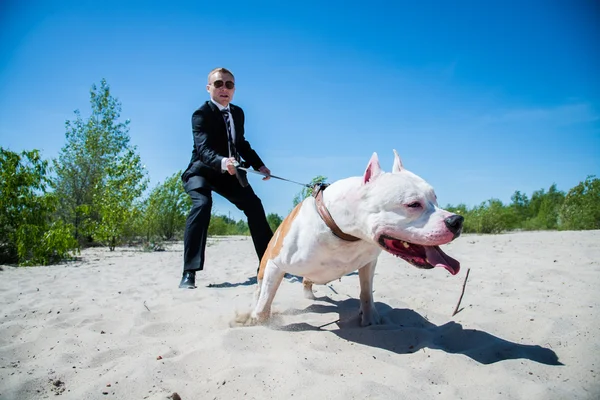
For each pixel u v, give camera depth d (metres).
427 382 2.41
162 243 12.23
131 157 11.17
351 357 2.74
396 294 4.59
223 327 3.50
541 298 4.12
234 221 23.44
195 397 2.28
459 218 2.54
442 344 3.05
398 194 2.69
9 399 2.31
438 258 2.67
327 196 3.03
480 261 6.70
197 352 2.83
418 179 2.85
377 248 3.16
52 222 9.37
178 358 2.76
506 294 4.39
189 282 5.39
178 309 4.07
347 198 2.89
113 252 10.45
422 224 2.63
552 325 3.18
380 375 2.50
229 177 5.58
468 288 4.76
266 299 3.43
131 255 9.71
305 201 3.23
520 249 7.88
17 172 8.23
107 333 3.46
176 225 13.93
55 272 7.07
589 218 13.80
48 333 3.42
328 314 3.87
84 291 5.29
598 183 14.39
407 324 3.56
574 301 3.95
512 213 14.98
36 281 6.14
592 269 5.43
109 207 10.73
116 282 6.00
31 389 2.42
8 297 4.99
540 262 6.19
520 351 2.82
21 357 2.98
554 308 3.72
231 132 5.55
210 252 10.68
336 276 3.25
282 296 4.64
